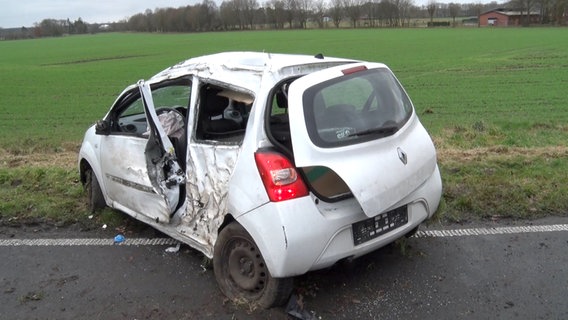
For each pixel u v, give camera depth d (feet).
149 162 14.76
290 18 406.41
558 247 14.67
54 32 498.69
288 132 12.18
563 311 11.59
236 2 412.98
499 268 13.57
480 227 16.14
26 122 55.21
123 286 13.16
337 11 398.21
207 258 14.08
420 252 14.55
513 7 367.66
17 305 12.34
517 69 95.81
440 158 24.08
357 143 11.51
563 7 327.47
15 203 18.53
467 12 442.09
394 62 119.75
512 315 11.49
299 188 11.08
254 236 11.34
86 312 12.00
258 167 11.30
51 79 108.58
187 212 13.74
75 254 15.06
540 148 25.93
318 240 11.10
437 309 11.79
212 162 12.82
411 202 12.81
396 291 12.59
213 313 11.86
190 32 412.57
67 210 18.20
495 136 30.19
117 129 17.11
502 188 18.78
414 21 422.00
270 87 11.87
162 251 15.16
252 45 213.87
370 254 14.48
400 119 12.85
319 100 11.51
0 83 101.65
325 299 12.31
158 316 11.77
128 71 122.93
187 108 14.32
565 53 127.13
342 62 13.35
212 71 13.50
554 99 59.11
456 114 50.29
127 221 17.37
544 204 17.42
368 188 11.19
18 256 14.97
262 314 11.77
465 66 104.78
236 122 14.11
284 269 10.95
